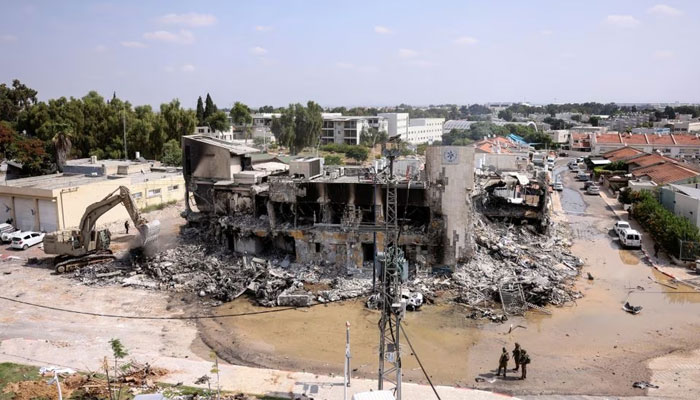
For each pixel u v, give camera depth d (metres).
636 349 31.23
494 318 35.59
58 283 43.12
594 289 41.16
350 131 151.62
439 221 42.41
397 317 23.80
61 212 57.31
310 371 29.02
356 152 126.38
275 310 37.97
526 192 57.69
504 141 100.94
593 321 35.38
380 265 25.75
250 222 47.44
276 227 45.34
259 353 31.36
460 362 29.89
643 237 55.09
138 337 33.19
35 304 38.44
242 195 50.91
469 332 33.94
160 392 25.20
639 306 37.62
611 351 31.05
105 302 39.19
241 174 50.53
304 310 37.94
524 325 34.94
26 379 26.39
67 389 25.44
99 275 44.31
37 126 115.56
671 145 126.38
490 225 51.56
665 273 44.12
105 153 102.88
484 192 51.44
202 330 34.69
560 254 48.12
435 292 40.19
